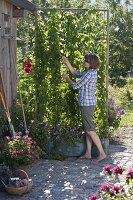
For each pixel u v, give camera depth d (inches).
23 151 257.3
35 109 331.0
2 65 307.9
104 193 174.9
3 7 307.0
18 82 339.6
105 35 323.3
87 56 305.3
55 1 734.5
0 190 241.3
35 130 317.4
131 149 344.8
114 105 380.5
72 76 326.0
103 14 323.6
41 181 262.2
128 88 821.2
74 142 317.7
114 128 376.2
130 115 536.4
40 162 302.4
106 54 324.8
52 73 326.3
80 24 324.5
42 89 328.5
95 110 329.4
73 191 245.8
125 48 919.7
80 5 617.0
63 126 323.6
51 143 320.8
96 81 311.4
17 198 232.1
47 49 324.8
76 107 329.7
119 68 910.4
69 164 300.7
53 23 321.1
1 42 305.6
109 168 185.2
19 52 407.5
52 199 232.2
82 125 329.7
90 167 293.7
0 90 300.7
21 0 307.4
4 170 243.1
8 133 299.1
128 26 937.5
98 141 311.0
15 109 325.4
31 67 330.6
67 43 323.6
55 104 329.7
